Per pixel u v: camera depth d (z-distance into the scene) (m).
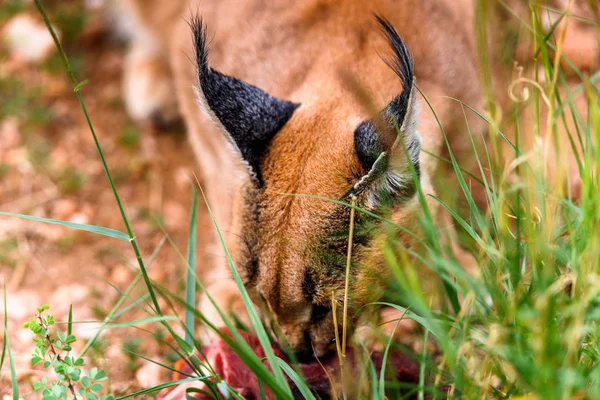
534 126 6.89
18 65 12.55
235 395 6.04
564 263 5.84
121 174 11.09
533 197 6.57
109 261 9.88
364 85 7.06
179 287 9.20
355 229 6.32
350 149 6.47
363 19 7.85
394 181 6.27
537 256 5.82
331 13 8.01
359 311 6.55
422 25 7.85
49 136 11.59
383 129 6.14
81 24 13.00
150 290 6.20
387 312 7.78
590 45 10.58
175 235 10.30
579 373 5.09
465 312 5.95
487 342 5.22
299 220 6.39
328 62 7.66
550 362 5.02
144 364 8.15
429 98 7.52
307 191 6.44
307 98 7.16
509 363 5.46
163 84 11.74
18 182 10.88
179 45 9.39
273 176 6.59
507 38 8.87
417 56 7.66
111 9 12.94
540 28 7.19
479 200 8.62
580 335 5.21
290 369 5.84
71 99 12.18
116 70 12.73
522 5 9.23
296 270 6.43
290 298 6.54
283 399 5.42
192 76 8.91
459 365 5.65
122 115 12.09
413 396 6.78
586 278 5.34
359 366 6.56
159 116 11.81
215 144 8.50
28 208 10.49
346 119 6.75
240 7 8.69
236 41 8.54
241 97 6.77
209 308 8.83
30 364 7.95
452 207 6.73
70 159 11.27
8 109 11.73
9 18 13.08
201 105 6.62
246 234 6.68
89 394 5.99
